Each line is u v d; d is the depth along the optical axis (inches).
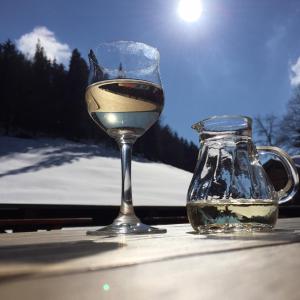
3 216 88.1
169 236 15.4
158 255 8.4
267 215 18.6
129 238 14.2
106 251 9.3
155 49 23.0
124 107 21.9
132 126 21.9
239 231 18.1
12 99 628.7
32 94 639.8
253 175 19.0
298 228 20.5
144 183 337.4
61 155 497.4
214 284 5.3
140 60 22.5
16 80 637.9
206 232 18.2
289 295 4.7
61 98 648.4
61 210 95.1
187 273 6.2
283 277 5.9
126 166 21.5
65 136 627.5
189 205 19.3
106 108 21.9
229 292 4.8
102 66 22.2
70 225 76.3
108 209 102.0
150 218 93.4
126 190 21.2
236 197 18.4
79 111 642.8
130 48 22.3
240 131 19.7
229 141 19.4
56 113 640.4
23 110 632.4
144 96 22.1
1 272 6.1
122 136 22.1
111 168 442.6
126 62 22.2
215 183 18.7
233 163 18.9
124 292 4.8
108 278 5.7
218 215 18.3
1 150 504.7
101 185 361.4
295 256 8.4
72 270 6.4
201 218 18.6
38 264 7.0
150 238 14.1
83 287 5.1
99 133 624.7
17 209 88.7
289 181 21.5
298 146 338.6
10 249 10.0
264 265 7.1
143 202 256.5
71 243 11.8
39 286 5.1
